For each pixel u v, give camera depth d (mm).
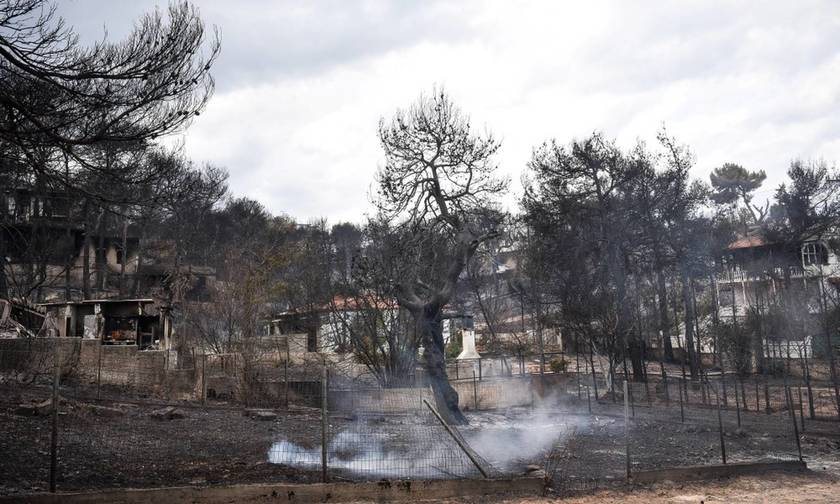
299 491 12078
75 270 63969
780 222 59562
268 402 27484
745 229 67562
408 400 27656
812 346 45281
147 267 67312
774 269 54375
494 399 33625
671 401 32438
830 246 59469
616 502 12906
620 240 45469
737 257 59438
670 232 46562
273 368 32469
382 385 35188
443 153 32656
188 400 26859
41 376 25188
